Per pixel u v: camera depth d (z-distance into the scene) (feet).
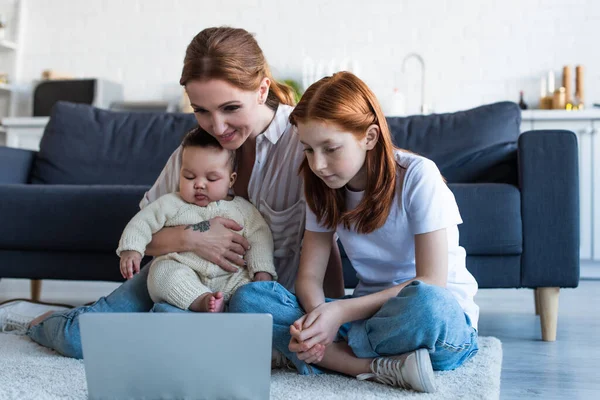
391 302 3.82
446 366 4.15
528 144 6.15
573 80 12.85
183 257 4.66
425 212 4.09
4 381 3.91
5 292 9.45
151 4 14.53
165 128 8.67
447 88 13.35
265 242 4.78
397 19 13.55
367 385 3.86
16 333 5.67
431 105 13.38
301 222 4.92
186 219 4.79
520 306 8.32
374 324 3.88
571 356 5.26
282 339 4.14
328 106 3.81
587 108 12.78
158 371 3.33
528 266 6.09
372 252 4.40
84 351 3.34
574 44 12.87
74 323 4.66
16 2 15.03
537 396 4.03
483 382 3.90
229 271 4.66
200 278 4.68
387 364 3.83
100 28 14.74
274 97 5.00
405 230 4.25
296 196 4.95
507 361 5.07
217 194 4.78
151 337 3.28
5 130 13.52
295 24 13.92
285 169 4.92
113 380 3.36
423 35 13.44
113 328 3.29
